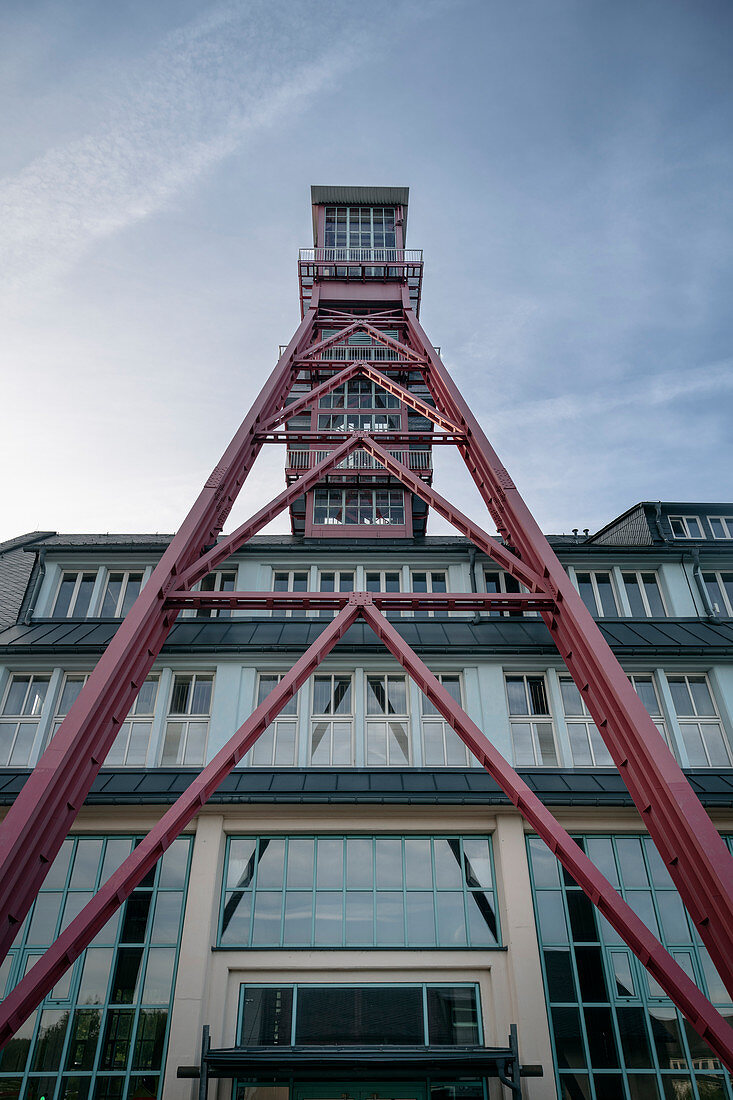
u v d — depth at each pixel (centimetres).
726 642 1661
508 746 1535
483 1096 1184
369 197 2897
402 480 1445
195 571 1198
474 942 1277
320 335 2328
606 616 1836
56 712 1560
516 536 1350
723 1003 1218
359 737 1547
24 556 2316
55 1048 1166
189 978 1205
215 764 945
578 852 880
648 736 930
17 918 779
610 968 1245
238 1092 1180
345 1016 1216
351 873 1338
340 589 1891
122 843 1345
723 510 2091
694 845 827
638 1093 1141
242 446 1508
